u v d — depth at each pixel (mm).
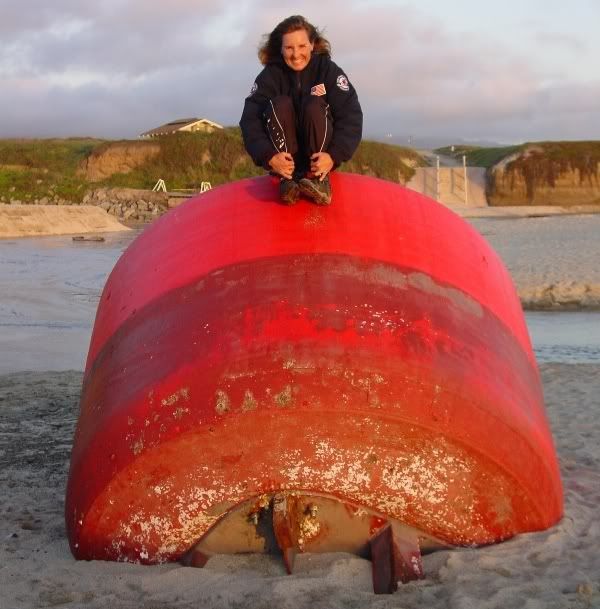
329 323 3256
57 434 6289
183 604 2971
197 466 3145
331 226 3648
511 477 3311
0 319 13891
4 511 4371
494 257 4336
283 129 3617
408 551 3205
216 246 3646
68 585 3164
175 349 3314
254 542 3332
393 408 3117
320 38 3758
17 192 57938
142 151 62969
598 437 5953
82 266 22969
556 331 12703
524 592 2988
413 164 68938
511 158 60375
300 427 3100
